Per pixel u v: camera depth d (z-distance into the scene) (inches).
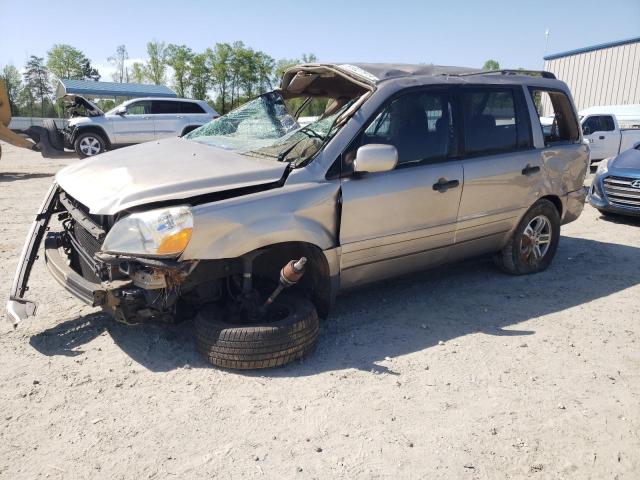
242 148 166.6
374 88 158.9
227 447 106.0
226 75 1991.9
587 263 236.5
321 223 145.3
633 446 110.7
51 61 2231.8
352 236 151.8
